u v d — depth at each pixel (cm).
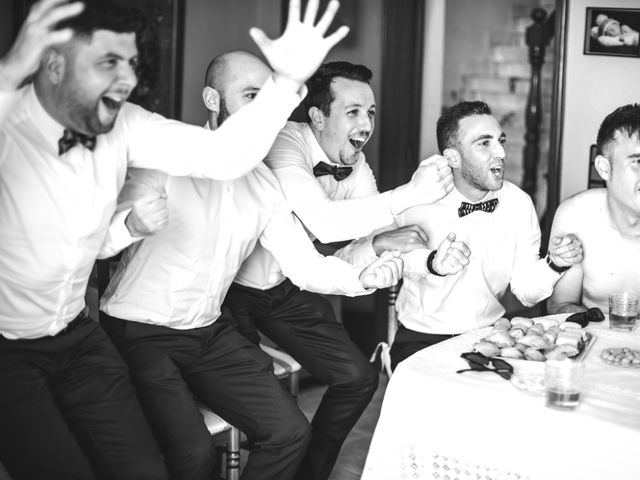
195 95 404
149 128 213
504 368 203
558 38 392
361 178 310
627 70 388
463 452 196
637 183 269
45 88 191
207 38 405
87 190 200
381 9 417
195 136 209
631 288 284
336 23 427
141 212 209
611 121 274
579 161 397
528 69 713
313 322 281
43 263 199
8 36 327
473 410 193
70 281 205
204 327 245
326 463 274
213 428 241
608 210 284
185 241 236
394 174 427
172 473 224
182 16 384
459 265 246
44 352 207
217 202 239
